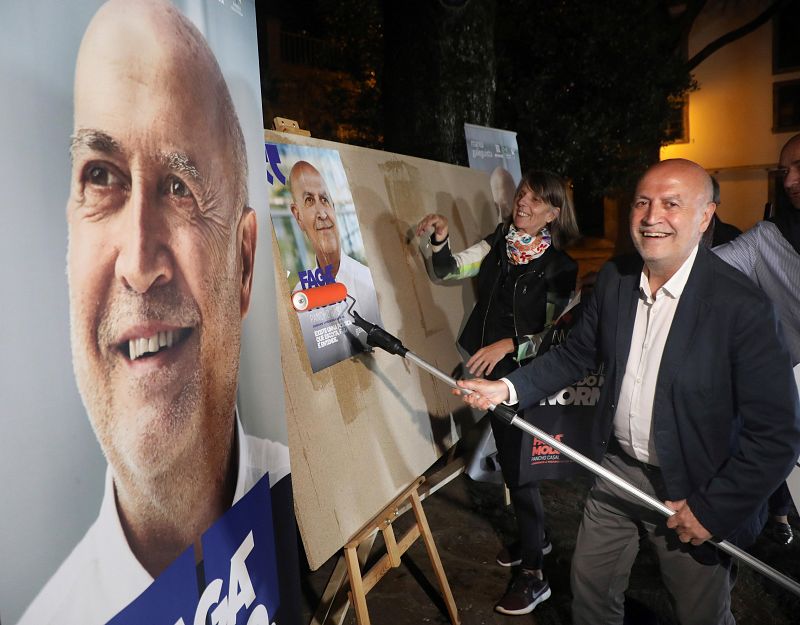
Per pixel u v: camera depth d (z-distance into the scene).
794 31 14.93
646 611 2.46
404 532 3.30
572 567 2.13
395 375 2.61
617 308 1.92
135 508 1.02
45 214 0.84
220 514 1.29
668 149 16.77
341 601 2.38
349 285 2.39
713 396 1.74
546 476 2.60
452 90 5.27
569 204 2.66
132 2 1.01
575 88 8.86
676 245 1.70
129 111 1.00
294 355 2.00
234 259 1.35
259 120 1.49
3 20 0.79
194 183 1.18
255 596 1.45
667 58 9.37
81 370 0.90
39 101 0.84
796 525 3.54
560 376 2.14
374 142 9.72
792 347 2.57
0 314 0.78
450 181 3.73
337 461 2.10
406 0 5.18
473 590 2.82
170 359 1.11
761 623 2.68
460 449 3.88
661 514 1.86
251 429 1.44
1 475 0.78
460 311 3.40
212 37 1.27
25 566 0.81
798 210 2.49
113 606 0.97
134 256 1.01
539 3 8.40
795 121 15.32
